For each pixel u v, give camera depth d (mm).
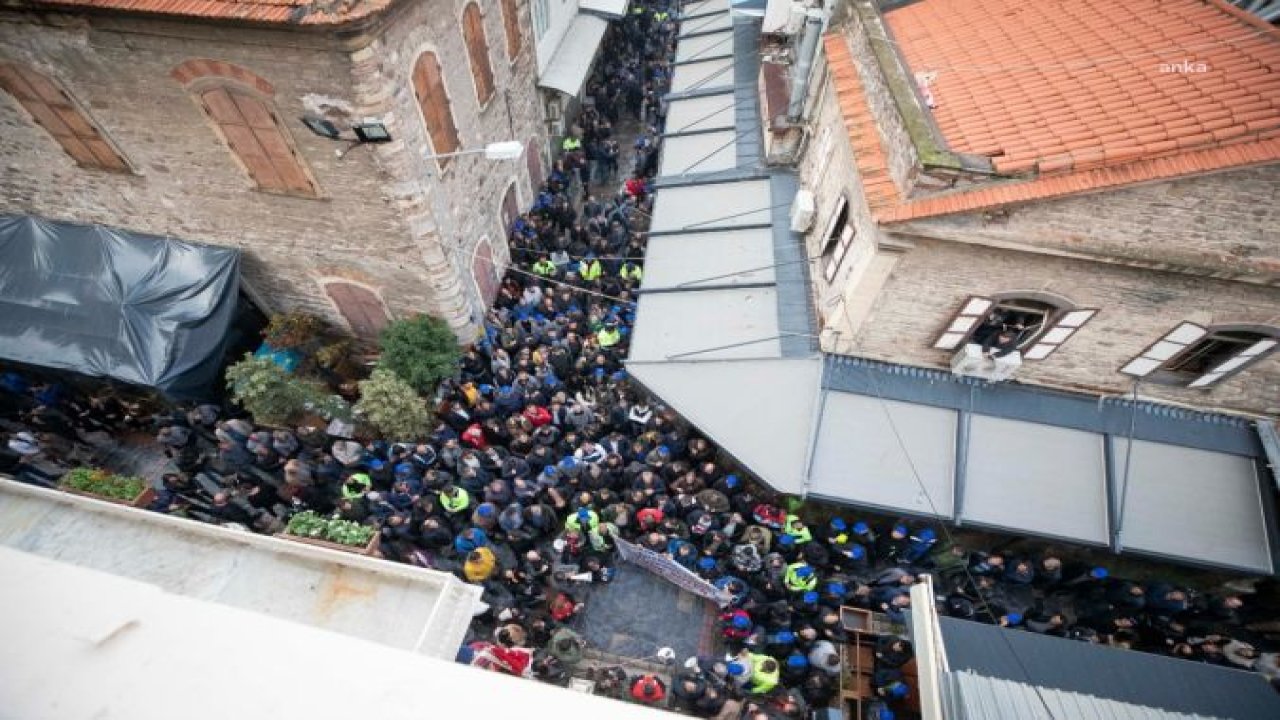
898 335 9703
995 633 6754
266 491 10125
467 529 9406
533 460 10320
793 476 9445
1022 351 9492
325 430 11203
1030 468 9430
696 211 13438
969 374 9883
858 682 8328
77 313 11336
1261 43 7488
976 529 9469
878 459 9562
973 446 9602
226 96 8961
